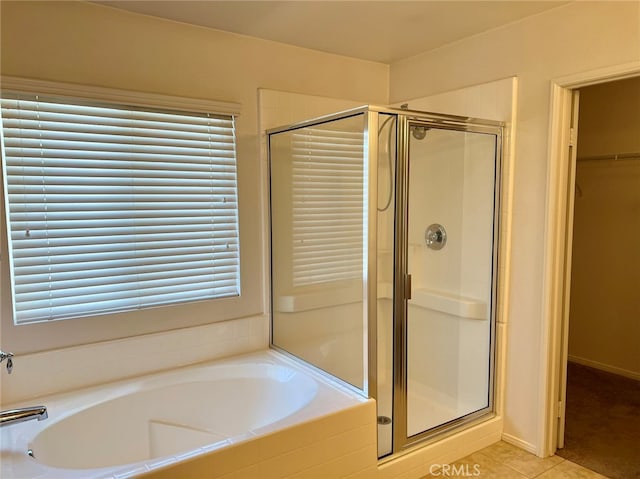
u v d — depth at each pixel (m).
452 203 2.65
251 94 2.65
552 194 2.32
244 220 2.68
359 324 2.26
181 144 2.45
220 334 2.63
